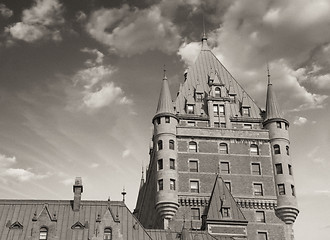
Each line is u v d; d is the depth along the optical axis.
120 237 64.25
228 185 87.56
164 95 94.00
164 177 85.94
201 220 83.31
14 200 68.44
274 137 92.00
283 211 85.81
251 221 85.12
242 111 97.56
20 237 63.53
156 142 89.88
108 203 68.44
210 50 107.44
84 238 63.88
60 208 67.69
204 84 100.56
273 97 96.56
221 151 90.50
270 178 88.88
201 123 94.81
